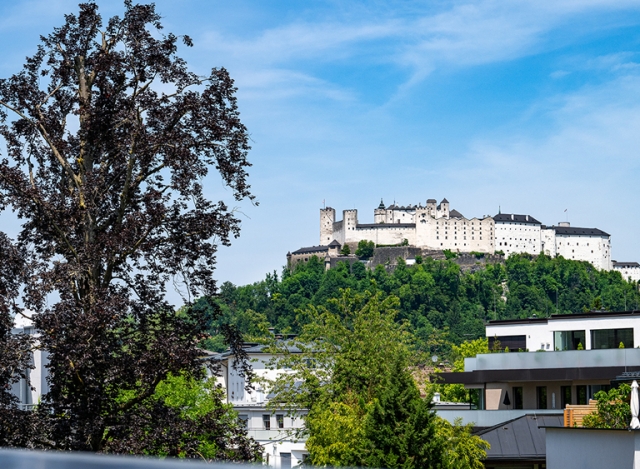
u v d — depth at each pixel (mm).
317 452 39062
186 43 29312
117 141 27828
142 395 27031
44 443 24969
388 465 33969
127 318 27797
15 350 24797
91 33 28688
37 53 28844
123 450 24891
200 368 28172
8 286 26219
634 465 25016
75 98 28828
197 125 28453
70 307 25422
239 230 28938
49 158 29062
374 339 46688
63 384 25891
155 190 27703
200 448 27844
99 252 25812
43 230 27234
